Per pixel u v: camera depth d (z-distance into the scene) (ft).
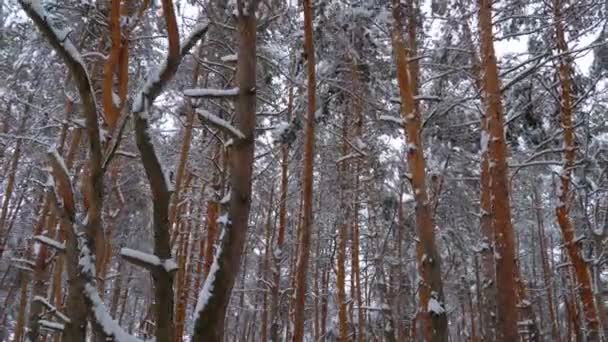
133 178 51.83
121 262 63.82
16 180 58.65
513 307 26.58
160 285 10.39
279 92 42.75
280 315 58.18
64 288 46.70
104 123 16.96
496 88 29.94
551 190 69.92
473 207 57.31
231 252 10.74
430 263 28.37
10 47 46.85
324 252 79.97
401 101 31.65
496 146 28.96
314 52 33.99
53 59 38.91
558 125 40.04
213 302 10.46
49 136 49.65
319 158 55.72
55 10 31.19
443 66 34.09
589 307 33.96
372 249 62.80
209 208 42.73
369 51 39.29
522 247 100.73
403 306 61.05
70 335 11.41
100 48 34.06
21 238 62.90
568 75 35.70
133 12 23.35
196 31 11.96
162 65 11.25
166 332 10.24
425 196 29.58
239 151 11.34
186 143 40.57
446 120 41.11
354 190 48.67
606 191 40.93
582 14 32.04
